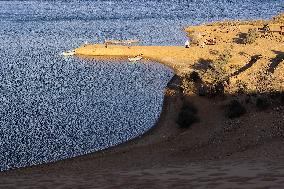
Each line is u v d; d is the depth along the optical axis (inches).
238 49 2800.2
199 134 1350.9
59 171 1041.5
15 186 715.4
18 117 1710.1
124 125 1579.7
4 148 1391.5
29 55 3016.7
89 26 4458.7
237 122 1362.0
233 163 791.7
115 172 826.2
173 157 1134.4
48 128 1574.8
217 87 1769.2
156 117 1652.3
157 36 3668.8
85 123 1621.6
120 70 2522.1
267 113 1381.6
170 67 2544.3
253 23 4133.9
